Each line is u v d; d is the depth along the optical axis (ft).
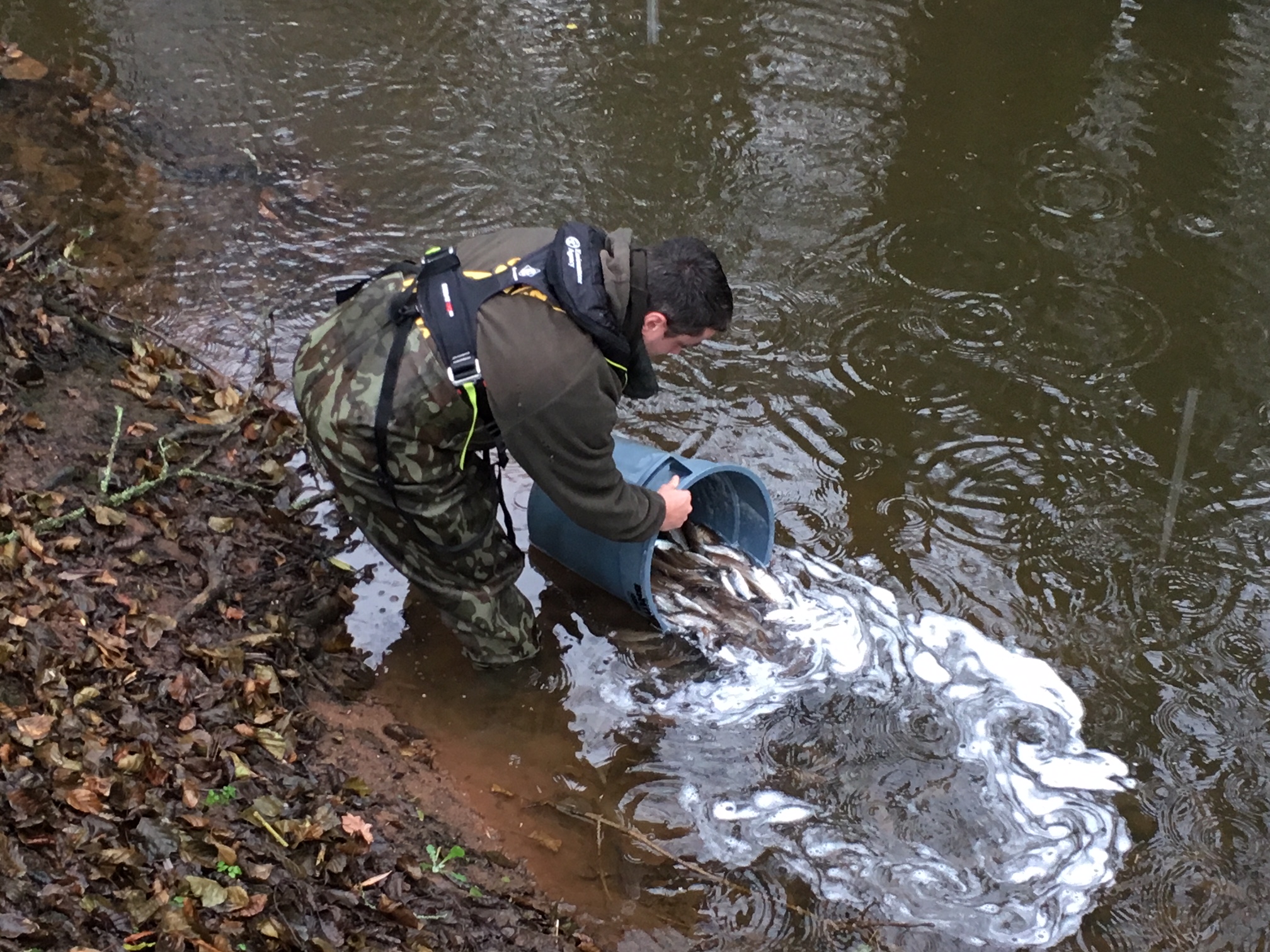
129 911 8.39
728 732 12.41
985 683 12.93
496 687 12.62
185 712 10.64
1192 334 17.56
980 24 24.47
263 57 22.08
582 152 20.49
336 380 10.56
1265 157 21.18
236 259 17.62
